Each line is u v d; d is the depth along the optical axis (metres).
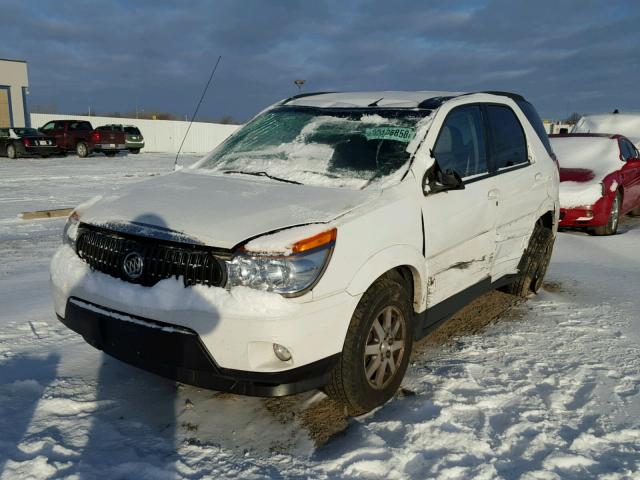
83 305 3.08
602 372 3.79
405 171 3.54
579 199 8.73
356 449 2.85
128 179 16.67
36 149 25.62
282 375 2.73
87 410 3.17
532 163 5.12
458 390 3.53
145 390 3.44
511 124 4.92
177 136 39.69
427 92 4.56
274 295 2.68
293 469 2.72
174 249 2.84
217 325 2.68
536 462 2.77
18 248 7.45
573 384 3.61
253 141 4.36
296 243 2.72
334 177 3.63
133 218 3.06
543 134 5.61
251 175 3.85
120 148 28.95
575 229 9.60
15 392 3.32
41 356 3.84
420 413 3.24
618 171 9.30
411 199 3.43
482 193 4.13
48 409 3.14
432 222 3.56
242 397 3.41
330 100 4.57
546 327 4.68
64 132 27.52
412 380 3.68
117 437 2.92
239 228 2.83
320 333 2.79
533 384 3.61
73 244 3.34
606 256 7.48
